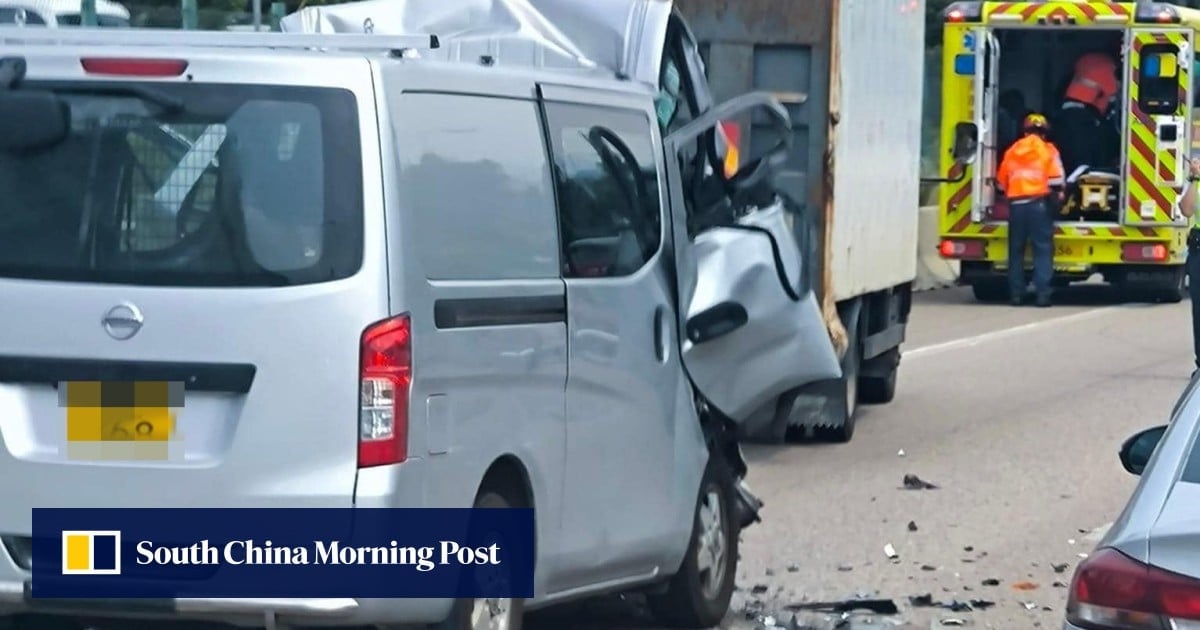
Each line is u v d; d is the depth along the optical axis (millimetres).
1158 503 6082
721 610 10008
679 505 9336
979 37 29375
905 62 18516
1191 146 29734
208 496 7059
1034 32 30125
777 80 15750
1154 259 29500
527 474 7922
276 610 7090
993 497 13992
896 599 10742
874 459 15734
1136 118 29312
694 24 15828
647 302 9023
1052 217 29641
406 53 7719
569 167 8453
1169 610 5641
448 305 7340
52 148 7273
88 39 7605
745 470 10461
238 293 7062
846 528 12820
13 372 7199
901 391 19984
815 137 15586
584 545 8461
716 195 10539
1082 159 30484
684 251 9523
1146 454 7207
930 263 33656
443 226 7395
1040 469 15195
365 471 7004
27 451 7207
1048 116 30828
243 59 7199
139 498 7105
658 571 9273
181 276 7117
